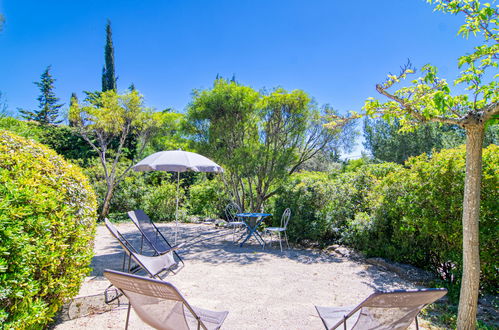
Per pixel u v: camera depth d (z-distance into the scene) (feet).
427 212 14.69
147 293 6.66
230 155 31.30
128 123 41.68
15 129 41.37
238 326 9.95
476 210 8.65
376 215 18.93
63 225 8.35
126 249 13.42
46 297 8.13
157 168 20.26
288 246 24.57
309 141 30.76
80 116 39.58
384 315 6.77
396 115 9.41
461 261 13.51
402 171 17.54
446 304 12.17
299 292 13.43
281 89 29.86
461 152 14.76
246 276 15.96
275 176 28.43
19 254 6.39
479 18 8.48
